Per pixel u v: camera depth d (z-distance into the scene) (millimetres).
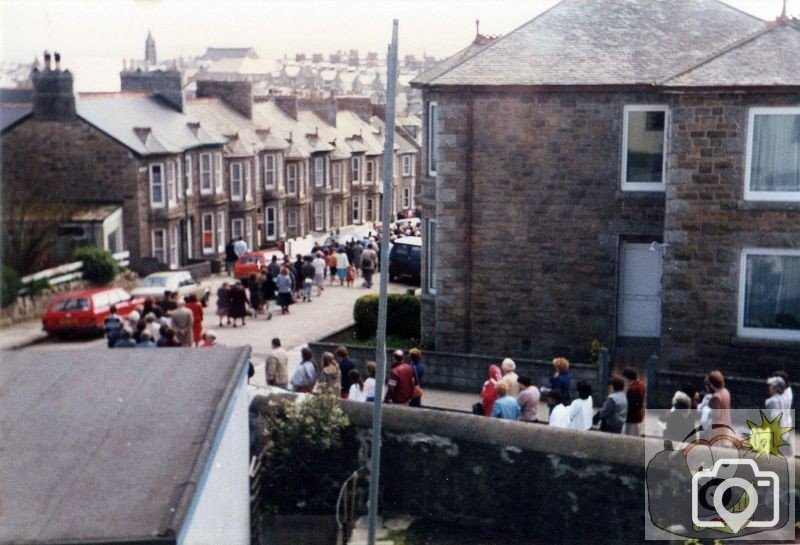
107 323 20547
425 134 26156
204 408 8328
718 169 20859
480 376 22484
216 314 33344
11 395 8602
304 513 13891
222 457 8656
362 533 13180
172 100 53688
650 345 23797
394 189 87812
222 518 8734
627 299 24047
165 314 24000
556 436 12914
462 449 13367
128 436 7492
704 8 25438
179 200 50188
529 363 21906
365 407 13945
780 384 15797
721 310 21172
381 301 11008
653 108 23078
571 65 23828
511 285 24281
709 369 21328
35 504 6055
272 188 65688
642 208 23328
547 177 23797
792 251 20734
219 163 55750
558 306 24109
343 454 13898
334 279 43312
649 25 24875
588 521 12695
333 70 199125
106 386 9016
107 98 48094
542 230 23984
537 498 13008
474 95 23812
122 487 6363
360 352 24000
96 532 5625
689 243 21188
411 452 13648
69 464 6805
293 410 13977
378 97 100375
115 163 43188
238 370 10000
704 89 20547
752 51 21391
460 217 24281
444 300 24625
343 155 76875
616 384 15266
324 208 74375
